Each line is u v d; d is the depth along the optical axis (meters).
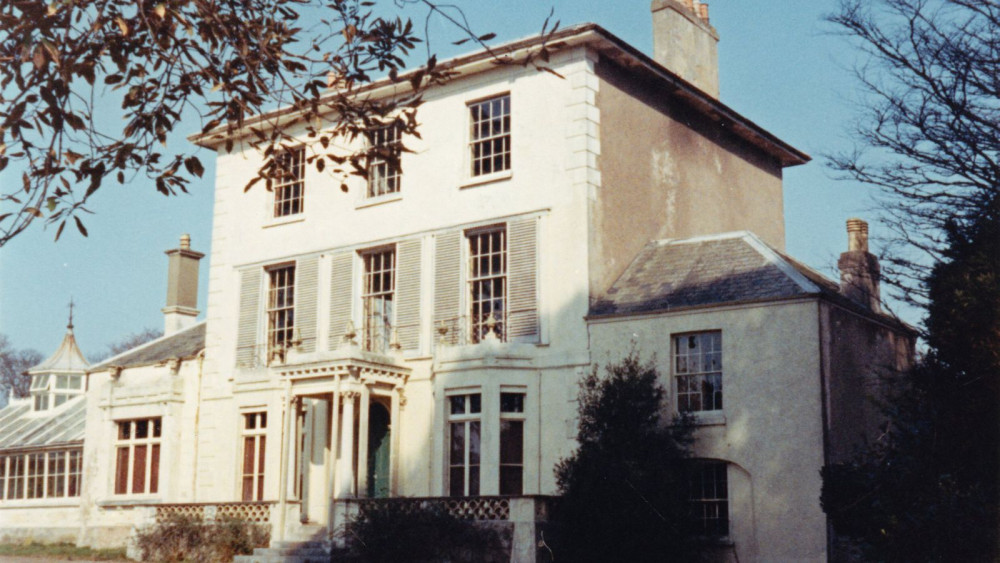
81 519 29.77
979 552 14.22
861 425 21.42
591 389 21.75
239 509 24.86
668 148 26.44
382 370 24.00
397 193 26.23
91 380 30.95
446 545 20.66
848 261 23.39
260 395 26.88
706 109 27.69
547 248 23.69
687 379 21.91
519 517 20.08
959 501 14.48
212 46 9.96
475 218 24.83
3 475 34.62
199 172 9.96
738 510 20.78
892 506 15.27
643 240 24.94
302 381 24.19
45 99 8.57
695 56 28.95
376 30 10.34
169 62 9.76
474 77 25.47
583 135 23.66
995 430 15.79
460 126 25.52
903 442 16.12
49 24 8.41
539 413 22.98
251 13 10.19
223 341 28.50
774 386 20.75
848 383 21.23
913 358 23.62
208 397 28.34
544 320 23.36
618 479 19.75
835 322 21.19
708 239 23.94
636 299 22.84
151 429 29.12
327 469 25.41
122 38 9.35
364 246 26.53
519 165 24.44
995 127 18.47
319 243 27.38
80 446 31.97
